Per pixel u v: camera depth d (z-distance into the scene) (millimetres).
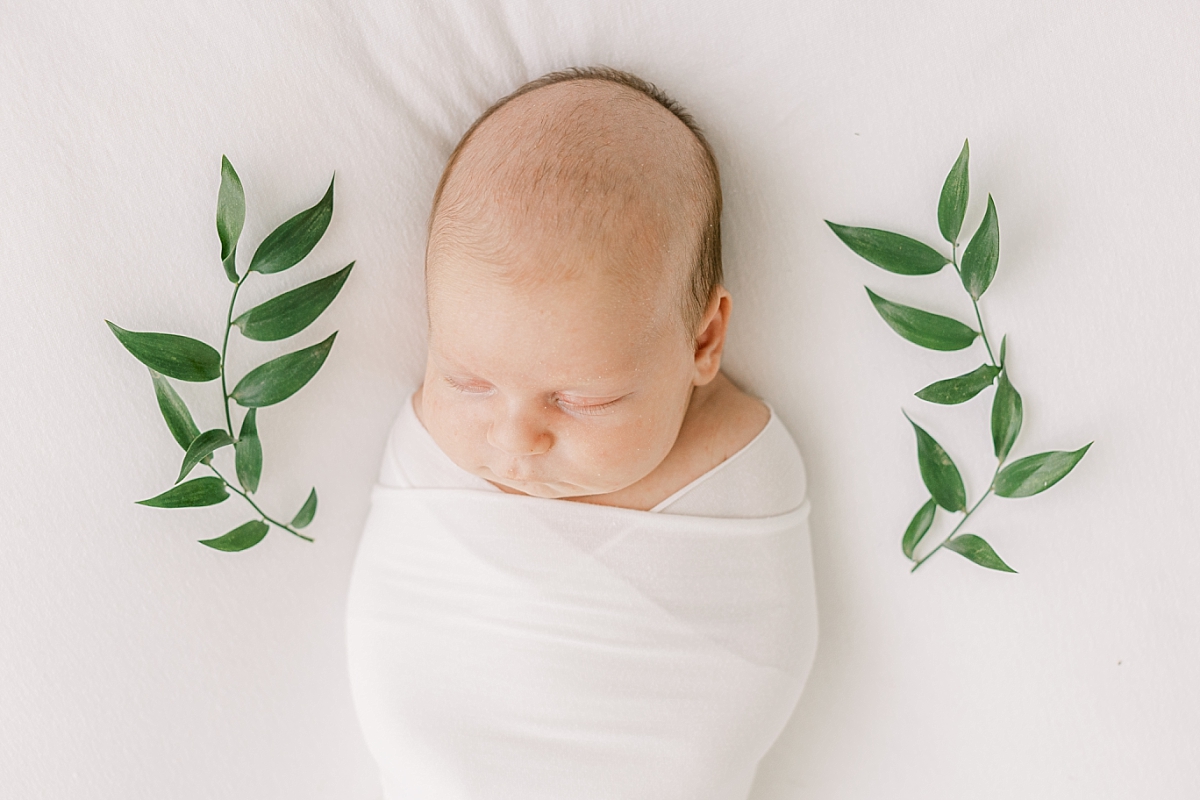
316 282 862
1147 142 862
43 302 854
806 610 906
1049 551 947
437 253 742
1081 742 978
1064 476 896
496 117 783
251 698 987
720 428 876
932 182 882
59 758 947
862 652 1012
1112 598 946
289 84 841
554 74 852
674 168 768
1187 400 901
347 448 965
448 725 841
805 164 896
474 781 834
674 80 881
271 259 835
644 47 872
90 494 903
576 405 750
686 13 861
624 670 833
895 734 1021
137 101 828
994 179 875
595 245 711
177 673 960
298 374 871
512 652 832
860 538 985
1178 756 959
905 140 879
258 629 978
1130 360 898
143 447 901
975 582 970
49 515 901
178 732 970
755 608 864
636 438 765
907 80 868
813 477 975
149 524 921
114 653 941
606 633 829
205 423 899
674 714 841
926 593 984
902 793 1031
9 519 896
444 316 732
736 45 869
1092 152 866
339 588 1002
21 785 944
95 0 804
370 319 927
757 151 896
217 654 968
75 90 819
